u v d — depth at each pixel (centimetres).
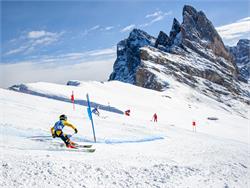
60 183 1048
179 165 1611
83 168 1223
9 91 4650
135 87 11512
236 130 7312
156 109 8100
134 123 3550
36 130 2020
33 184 1005
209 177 1455
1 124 2034
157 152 1947
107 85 10462
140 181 1202
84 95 7550
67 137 1602
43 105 3759
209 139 3259
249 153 2639
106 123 3058
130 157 1597
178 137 2873
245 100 19000
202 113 9488
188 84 18388
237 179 1531
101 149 1697
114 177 1199
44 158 1275
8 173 1057
